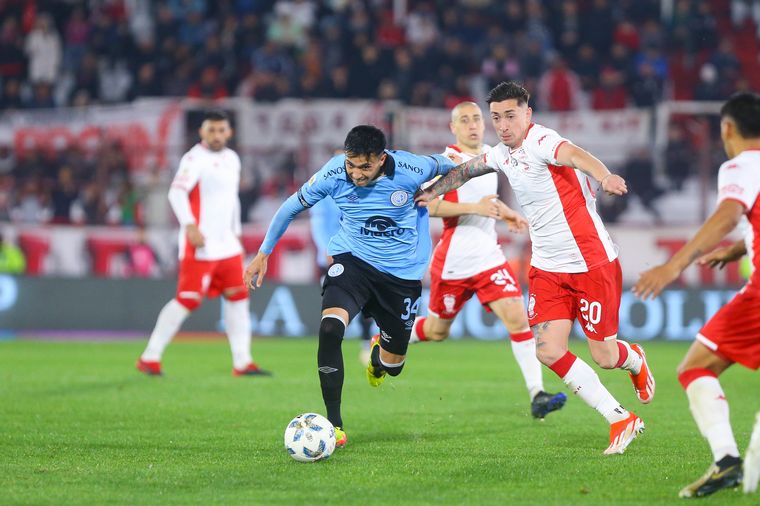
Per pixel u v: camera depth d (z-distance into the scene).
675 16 84.00
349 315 24.05
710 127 72.12
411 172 24.06
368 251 24.66
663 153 66.38
